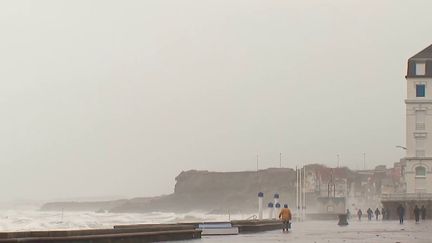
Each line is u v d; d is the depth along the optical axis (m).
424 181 140.75
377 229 69.38
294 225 92.25
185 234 49.03
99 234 38.88
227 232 57.94
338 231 64.25
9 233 32.31
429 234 54.88
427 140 140.75
